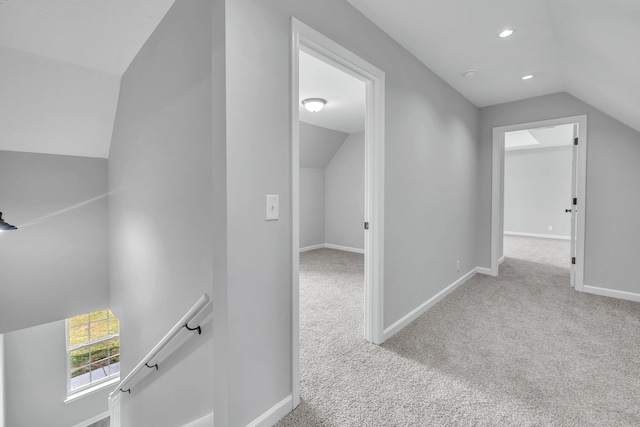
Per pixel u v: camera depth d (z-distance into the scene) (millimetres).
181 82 1723
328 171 6586
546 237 7547
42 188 2916
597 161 3270
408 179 2559
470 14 1982
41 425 4012
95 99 2594
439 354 2104
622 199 3158
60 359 4156
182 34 1702
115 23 1981
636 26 1401
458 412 1549
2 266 2768
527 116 3676
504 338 2326
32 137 2674
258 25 1352
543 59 2617
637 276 3109
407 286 2602
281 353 1535
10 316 2814
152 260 2174
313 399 1658
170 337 1676
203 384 1651
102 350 4500
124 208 2693
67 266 3068
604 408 1562
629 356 2057
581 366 1943
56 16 1870
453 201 3396
